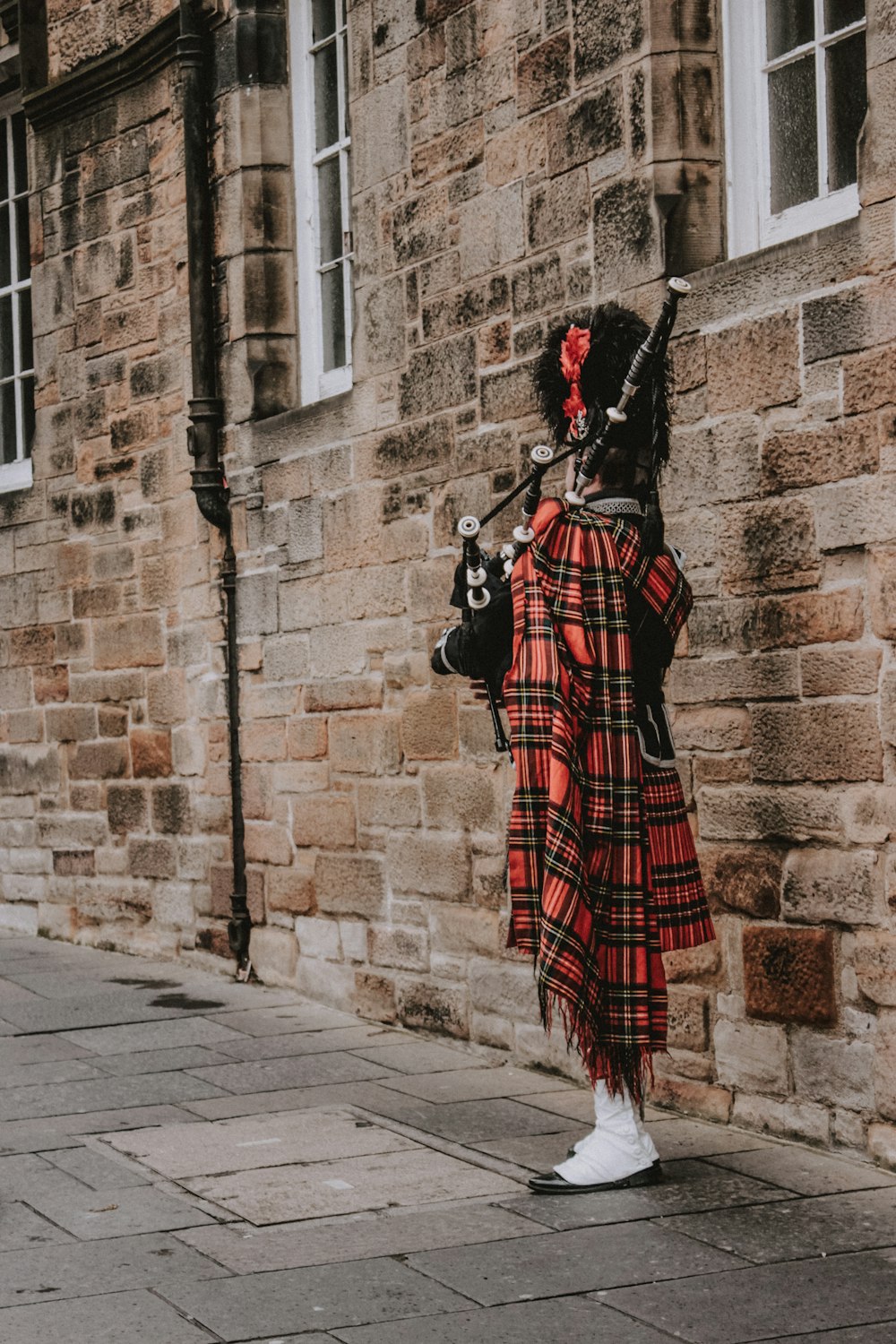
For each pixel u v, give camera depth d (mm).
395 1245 3820
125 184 8086
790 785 4637
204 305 7406
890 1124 4344
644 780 4160
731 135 5117
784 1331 3275
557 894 3951
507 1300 3461
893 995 4324
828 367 4504
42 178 8680
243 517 7273
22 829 8945
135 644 8055
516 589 4098
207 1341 3271
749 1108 4785
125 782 8164
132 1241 3887
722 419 4852
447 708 6055
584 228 5410
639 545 4137
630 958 4062
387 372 6367
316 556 6785
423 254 6172
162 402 7859
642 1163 4234
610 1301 3447
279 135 7254
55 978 7492
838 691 4484
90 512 8375
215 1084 5465
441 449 6086
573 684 4039
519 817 4039
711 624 4891
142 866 8062
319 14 7172
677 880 4188
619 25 5238
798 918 4613
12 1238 3926
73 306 8469
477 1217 4016
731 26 5102
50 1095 5340
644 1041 4062
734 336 4801
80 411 8445
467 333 5953
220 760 7492
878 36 4355
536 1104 5164
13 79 9086
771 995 4688
